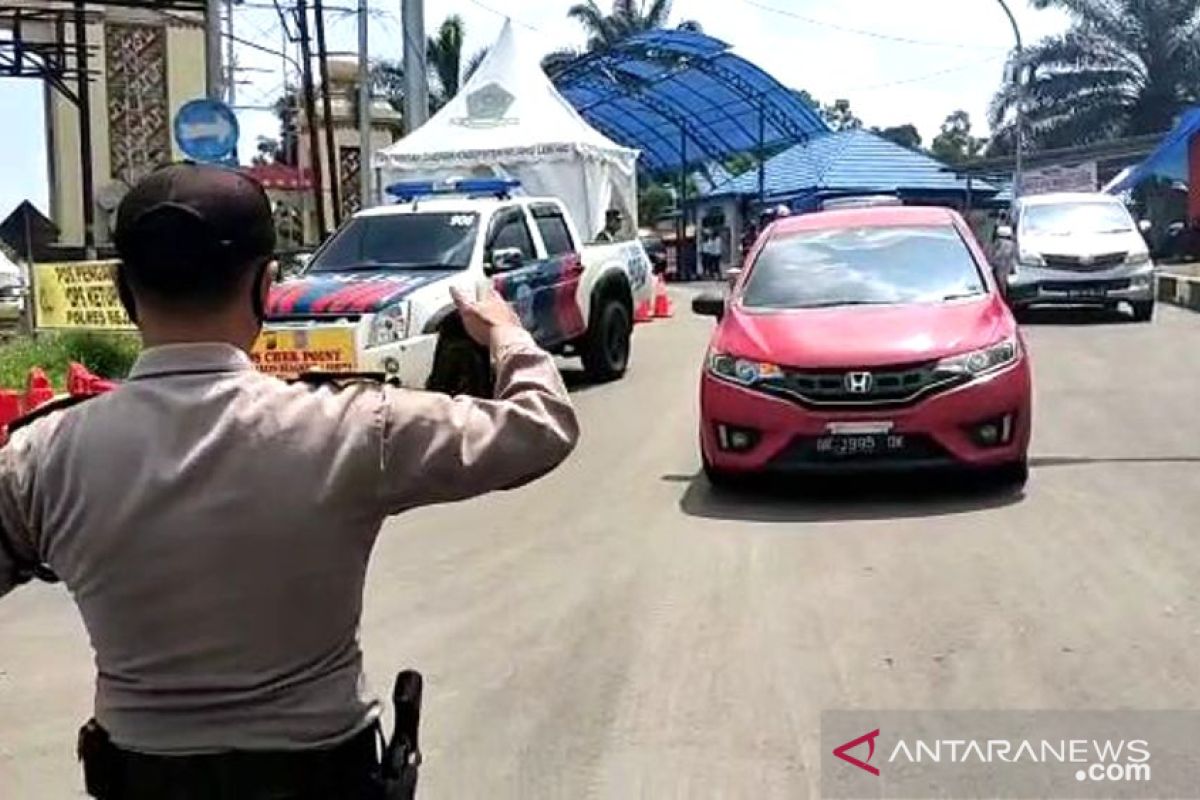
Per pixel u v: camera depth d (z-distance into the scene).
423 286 12.43
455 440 2.25
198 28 31.56
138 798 2.17
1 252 22.92
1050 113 58.72
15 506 2.23
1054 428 11.34
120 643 2.17
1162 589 6.70
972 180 45.12
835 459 8.58
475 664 5.98
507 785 4.74
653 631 6.34
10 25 29.92
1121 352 16.52
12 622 6.95
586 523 8.62
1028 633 6.10
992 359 8.62
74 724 5.49
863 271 9.64
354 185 37.78
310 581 2.18
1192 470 9.45
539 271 14.19
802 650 5.98
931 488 9.03
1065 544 7.57
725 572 7.28
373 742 2.28
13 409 10.66
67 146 34.50
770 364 8.70
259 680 2.16
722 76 37.69
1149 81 57.75
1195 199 35.62
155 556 2.13
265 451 2.17
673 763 4.88
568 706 5.45
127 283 2.27
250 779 2.15
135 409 2.20
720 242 44.53
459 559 7.88
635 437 11.77
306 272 13.64
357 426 2.22
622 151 24.36
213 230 2.23
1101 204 21.86
